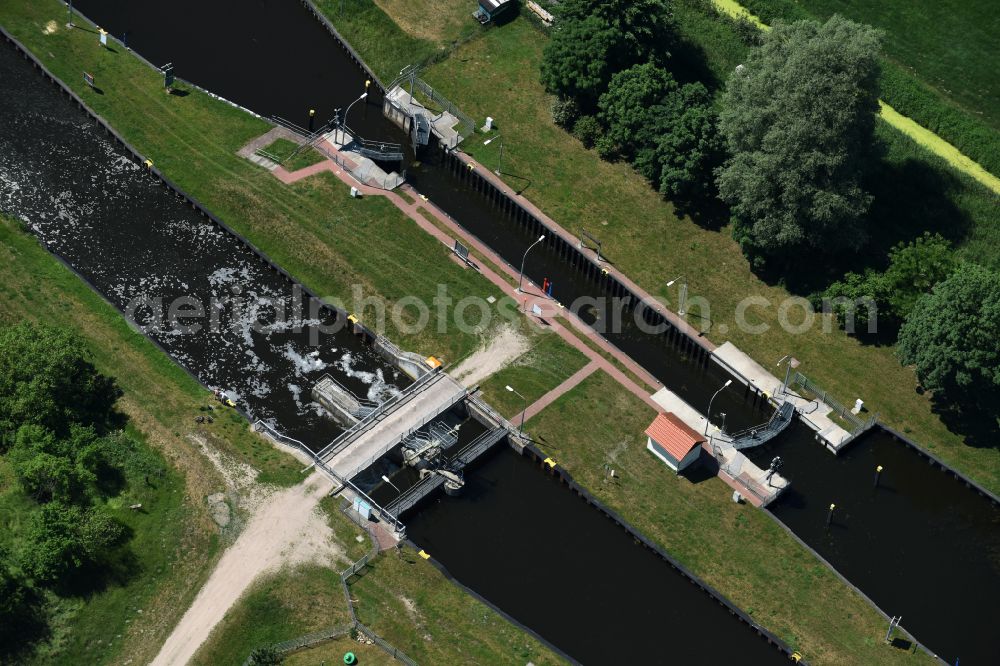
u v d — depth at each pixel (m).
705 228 195.12
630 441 172.88
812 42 178.75
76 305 181.00
